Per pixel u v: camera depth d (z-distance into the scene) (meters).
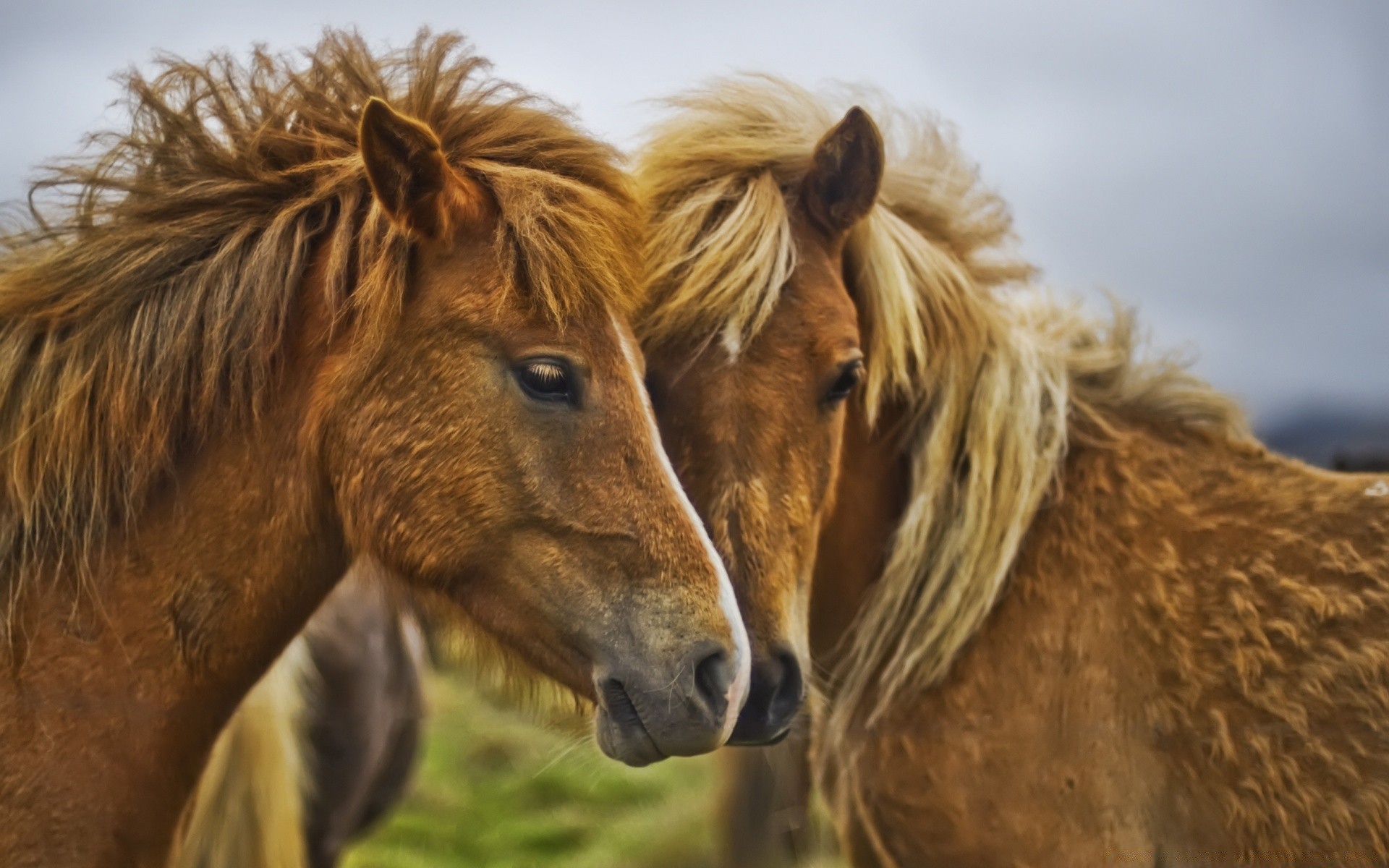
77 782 2.14
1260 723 2.56
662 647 2.17
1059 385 2.98
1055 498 2.90
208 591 2.24
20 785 2.12
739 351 2.60
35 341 2.25
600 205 2.34
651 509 2.22
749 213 2.71
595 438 2.23
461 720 6.17
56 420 2.19
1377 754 2.48
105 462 2.21
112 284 2.23
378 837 5.05
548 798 5.49
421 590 2.33
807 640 2.66
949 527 2.93
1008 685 2.79
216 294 2.25
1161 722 2.64
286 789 3.09
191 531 2.24
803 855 3.93
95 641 2.20
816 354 2.66
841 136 2.76
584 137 2.47
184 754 2.27
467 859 4.93
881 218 3.00
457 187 2.24
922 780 2.82
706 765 5.95
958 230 3.26
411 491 2.23
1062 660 2.76
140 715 2.19
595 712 2.32
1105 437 2.97
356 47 2.50
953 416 2.95
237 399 2.24
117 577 2.21
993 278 3.27
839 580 3.06
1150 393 3.04
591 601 2.20
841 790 3.01
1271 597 2.63
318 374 2.27
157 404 2.21
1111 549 2.80
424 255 2.26
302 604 2.36
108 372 2.21
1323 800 2.50
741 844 3.96
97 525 2.21
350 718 3.88
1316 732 2.53
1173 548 2.75
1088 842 2.67
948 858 2.79
